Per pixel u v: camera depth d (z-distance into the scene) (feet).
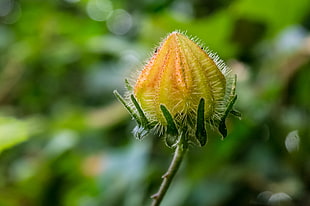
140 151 0.82
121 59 0.99
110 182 0.83
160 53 0.58
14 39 1.26
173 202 0.79
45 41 1.12
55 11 1.18
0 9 1.45
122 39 1.04
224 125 0.58
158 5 1.00
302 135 0.84
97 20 1.14
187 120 0.57
